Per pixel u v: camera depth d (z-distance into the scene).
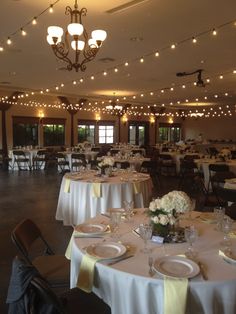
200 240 2.16
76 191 4.52
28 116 13.80
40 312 1.53
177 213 2.16
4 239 4.25
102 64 7.21
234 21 4.48
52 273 2.26
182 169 8.54
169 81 9.53
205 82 9.59
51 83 10.13
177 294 1.54
